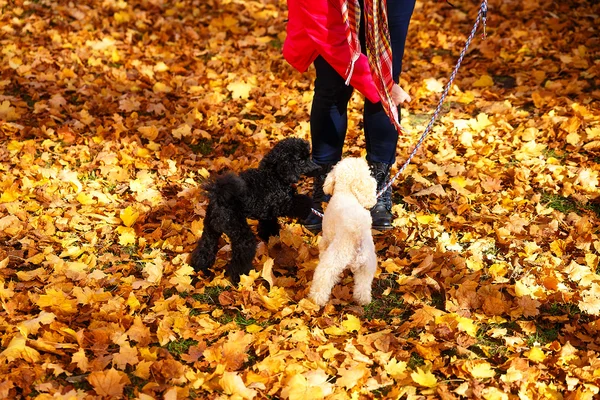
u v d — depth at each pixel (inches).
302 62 197.2
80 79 308.2
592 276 182.5
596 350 157.5
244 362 155.7
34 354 151.5
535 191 226.7
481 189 227.5
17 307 168.9
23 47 336.5
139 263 193.6
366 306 176.7
